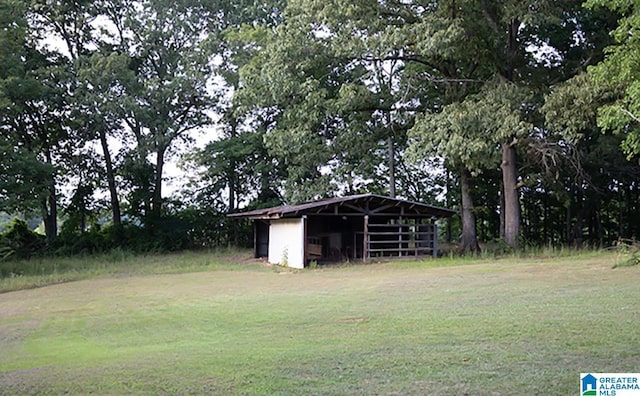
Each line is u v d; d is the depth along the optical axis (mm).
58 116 29484
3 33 23484
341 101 22812
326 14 21016
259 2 31828
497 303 8891
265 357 5715
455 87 23672
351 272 17109
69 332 8414
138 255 28125
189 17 32125
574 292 9680
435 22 19531
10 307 11773
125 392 4590
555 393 4094
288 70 22625
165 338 7527
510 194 22781
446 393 4172
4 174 23688
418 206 21453
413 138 21297
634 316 7059
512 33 22375
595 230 32906
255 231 25156
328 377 4785
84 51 31203
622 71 11102
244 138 31609
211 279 16375
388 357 5445
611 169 26656
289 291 12547
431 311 8445
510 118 18922
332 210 20156
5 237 29172
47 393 4684
